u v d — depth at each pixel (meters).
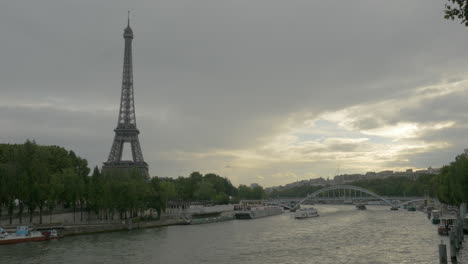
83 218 152.25
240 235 127.94
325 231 138.12
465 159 121.38
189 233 133.62
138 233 132.88
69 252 93.12
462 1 24.52
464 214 119.69
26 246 102.00
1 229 109.44
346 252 91.56
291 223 177.50
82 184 137.62
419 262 77.06
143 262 82.12
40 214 124.19
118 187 139.75
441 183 174.50
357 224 163.12
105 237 120.94
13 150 149.88
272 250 96.12
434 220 151.88
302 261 81.94
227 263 80.75
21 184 116.94
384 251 91.25
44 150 160.12
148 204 162.50
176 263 81.00
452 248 72.31
